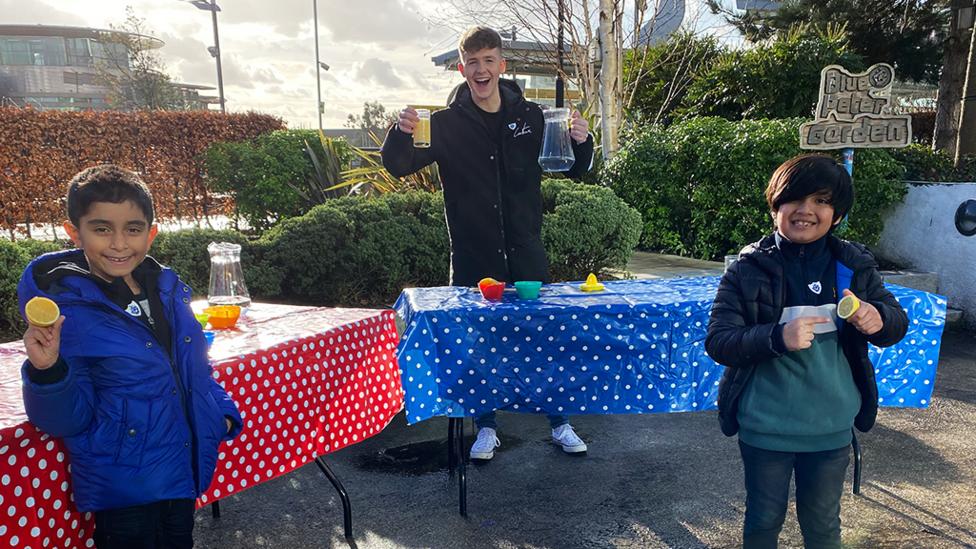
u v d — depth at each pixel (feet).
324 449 9.18
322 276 17.33
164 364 6.01
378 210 17.90
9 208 29.55
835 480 6.65
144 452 5.89
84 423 5.53
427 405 9.24
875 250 23.20
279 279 16.48
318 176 28.73
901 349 10.24
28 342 4.97
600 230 20.27
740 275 6.69
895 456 11.28
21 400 6.32
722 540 8.75
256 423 8.02
